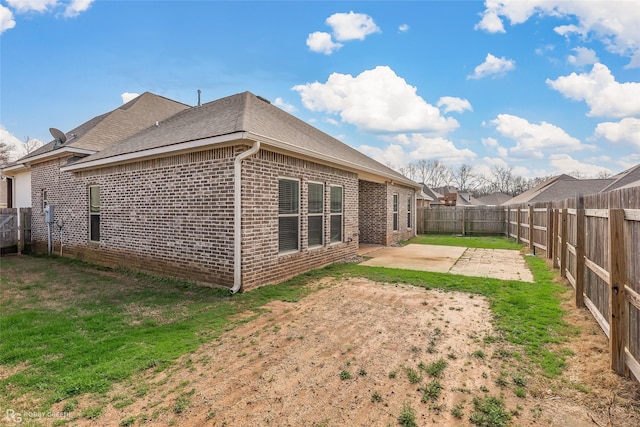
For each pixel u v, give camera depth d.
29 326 4.67
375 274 7.99
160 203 7.64
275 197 7.19
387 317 5.01
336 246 9.84
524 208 14.16
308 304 5.68
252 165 6.55
